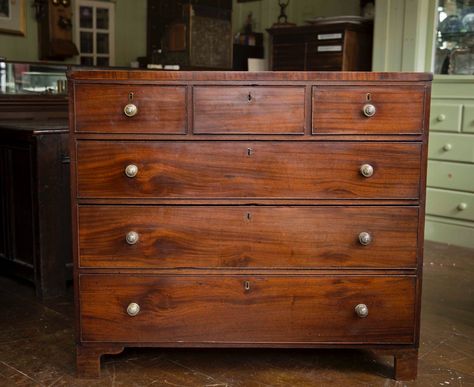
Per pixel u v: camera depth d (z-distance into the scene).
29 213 3.33
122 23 6.63
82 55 6.35
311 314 2.31
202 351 2.59
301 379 2.35
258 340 2.32
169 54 5.96
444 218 4.49
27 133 3.20
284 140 2.22
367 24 4.96
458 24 4.40
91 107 2.21
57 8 5.96
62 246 3.31
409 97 2.21
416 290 2.30
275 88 2.20
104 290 2.30
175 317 2.31
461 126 4.31
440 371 2.42
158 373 2.39
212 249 2.28
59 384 2.30
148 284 2.29
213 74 2.19
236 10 6.57
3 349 2.61
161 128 2.21
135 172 2.21
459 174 4.36
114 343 2.33
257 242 2.27
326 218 2.26
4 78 4.42
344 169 2.24
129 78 2.19
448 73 4.46
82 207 2.26
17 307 3.13
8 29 5.86
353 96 2.20
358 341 2.32
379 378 2.36
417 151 2.23
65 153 3.29
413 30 4.45
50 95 4.57
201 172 2.24
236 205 2.26
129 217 2.26
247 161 2.23
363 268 2.29
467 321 2.96
